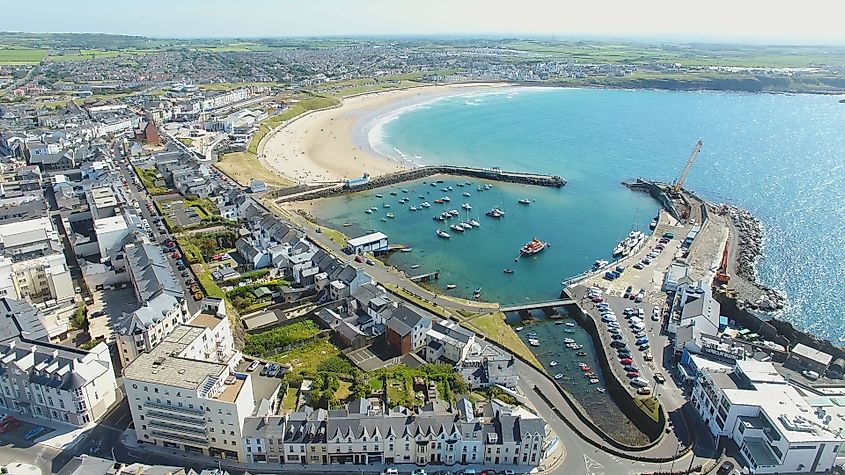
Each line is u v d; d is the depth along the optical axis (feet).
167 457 428.15
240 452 423.64
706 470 418.51
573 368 576.61
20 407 466.29
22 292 643.45
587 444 449.89
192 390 411.13
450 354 557.33
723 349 547.90
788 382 506.07
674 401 505.25
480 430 421.18
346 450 420.36
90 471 370.53
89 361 466.29
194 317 539.70
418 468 422.00
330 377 503.20
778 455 411.13
